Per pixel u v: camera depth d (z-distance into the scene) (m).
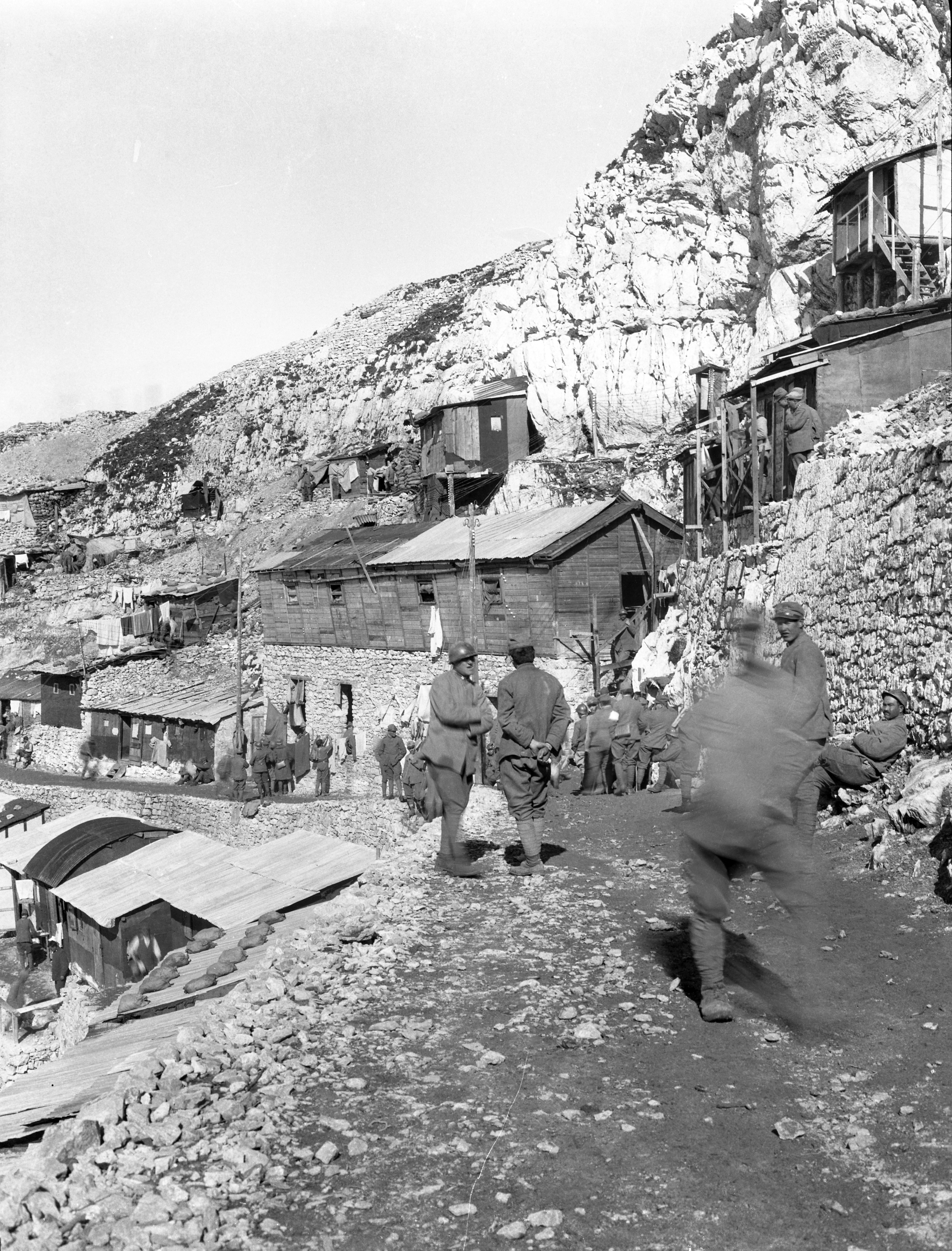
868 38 37.81
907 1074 4.58
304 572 39.72
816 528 13.59
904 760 9.68
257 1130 4.36
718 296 46.03
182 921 23.73
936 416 13.05
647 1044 5.13
